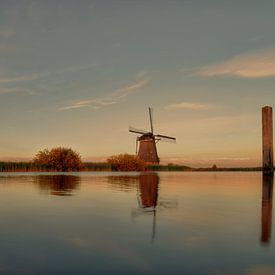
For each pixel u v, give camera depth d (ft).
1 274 8.98
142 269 9.38
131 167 137.28
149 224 15.70
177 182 50.85
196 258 10.33
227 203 24.26
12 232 13.89
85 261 10.04
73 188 37.22
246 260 10.15
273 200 26.48
